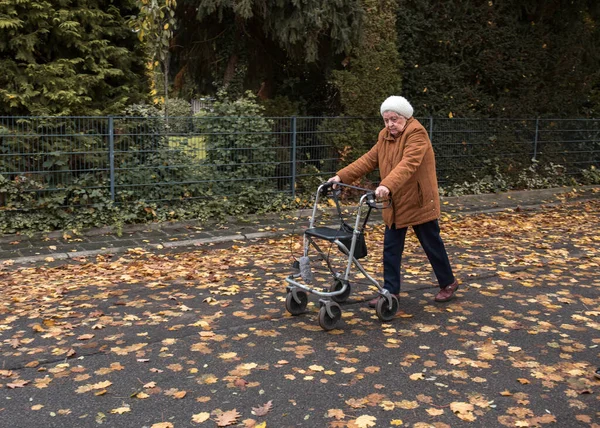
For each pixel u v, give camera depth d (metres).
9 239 8.59
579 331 5.05
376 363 4.33
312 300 5.82
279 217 10.70
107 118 9.45
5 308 5.61
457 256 7.84
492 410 3.65
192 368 4.22
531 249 8.34
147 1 9.61
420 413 3.60
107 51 9.99
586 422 3.51
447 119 13.72
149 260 7.69
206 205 10.28
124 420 3.50
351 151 12.05
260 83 13.13
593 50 16.73
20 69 9.29
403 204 5.27
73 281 6.66
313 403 3.72
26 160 8.98
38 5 9.03
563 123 15.79
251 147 10.72
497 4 14.70
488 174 14.48
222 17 11.18
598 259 7.63
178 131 10.17
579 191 14.98
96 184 9.47
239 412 3.59
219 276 6.73
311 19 10.64
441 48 14.11
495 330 5.04
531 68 15.30
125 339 4.81
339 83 12.15
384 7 12.62
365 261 7.59
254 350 4.56
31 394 3.83
